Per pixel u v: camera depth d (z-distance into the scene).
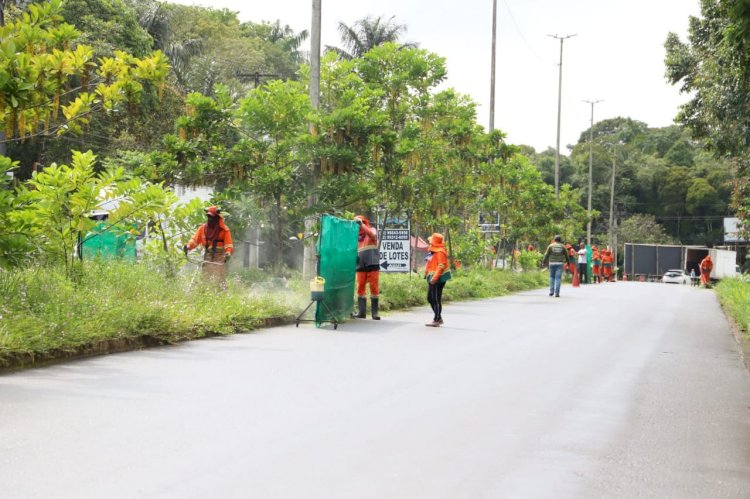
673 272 62.75
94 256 14.74
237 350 10.39
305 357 9.89
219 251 15.17
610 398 7.89
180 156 16.78
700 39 24.56
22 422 6.12
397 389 7.95
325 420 6.50
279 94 17.09
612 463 5.55
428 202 22.56
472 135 24.36
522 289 30.72
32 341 8.81
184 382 7.96
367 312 16.61
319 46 17.92
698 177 87.94
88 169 12.48
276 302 14.29
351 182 17.80
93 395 7.20
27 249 10.01
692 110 25.31
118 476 4.85
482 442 5.99
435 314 14.28
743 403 7.84
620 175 91.12
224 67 49.44
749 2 10.01
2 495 4.45
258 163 17.20
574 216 51.38
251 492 4.63
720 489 5.03
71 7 35.09
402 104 21.33
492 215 34.25
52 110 10.91
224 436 5.88
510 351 11.02
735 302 20.39
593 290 30.81
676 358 10.89
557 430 6.46
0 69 9.21
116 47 35.09
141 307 11.04
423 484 4.91
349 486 4.81
